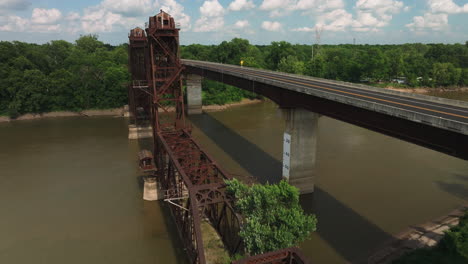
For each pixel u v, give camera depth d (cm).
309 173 4400
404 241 3362
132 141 7050
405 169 5216
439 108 3088
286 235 2448
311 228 2650
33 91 9619
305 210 3997
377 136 7112
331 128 7869
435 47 19875
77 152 6328
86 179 4997
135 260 3106
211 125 8644
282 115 4412
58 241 3419
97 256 3170
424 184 4669
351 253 3206
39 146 6756
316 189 4550
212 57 15300
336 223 3712
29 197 4412
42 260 3123
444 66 15288
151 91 4581
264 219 2675
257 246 2458
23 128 8444
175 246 3319
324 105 3675
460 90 15412
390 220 3759
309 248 3288
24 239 3462
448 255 2927
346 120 3397
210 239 3117
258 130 7956
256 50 16125
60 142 7044
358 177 4922
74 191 4584
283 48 15688
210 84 11700
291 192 2881
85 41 17325
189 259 3070
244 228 2641
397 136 2831
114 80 10481
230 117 9656
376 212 3931
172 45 4425
